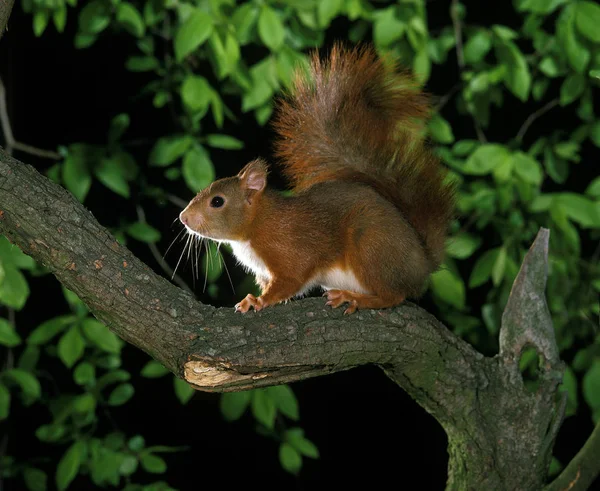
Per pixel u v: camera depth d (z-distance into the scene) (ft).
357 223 18.10
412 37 26.16
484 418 18.51
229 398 26.53
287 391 26.71
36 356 27.50
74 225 14.51
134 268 14.94
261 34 24.84
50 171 27.17
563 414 19.04
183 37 23.89
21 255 24.56
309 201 18.71
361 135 20.02
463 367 18.15
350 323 16.53
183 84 26.22
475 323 28.91
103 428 34.14
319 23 25.91
